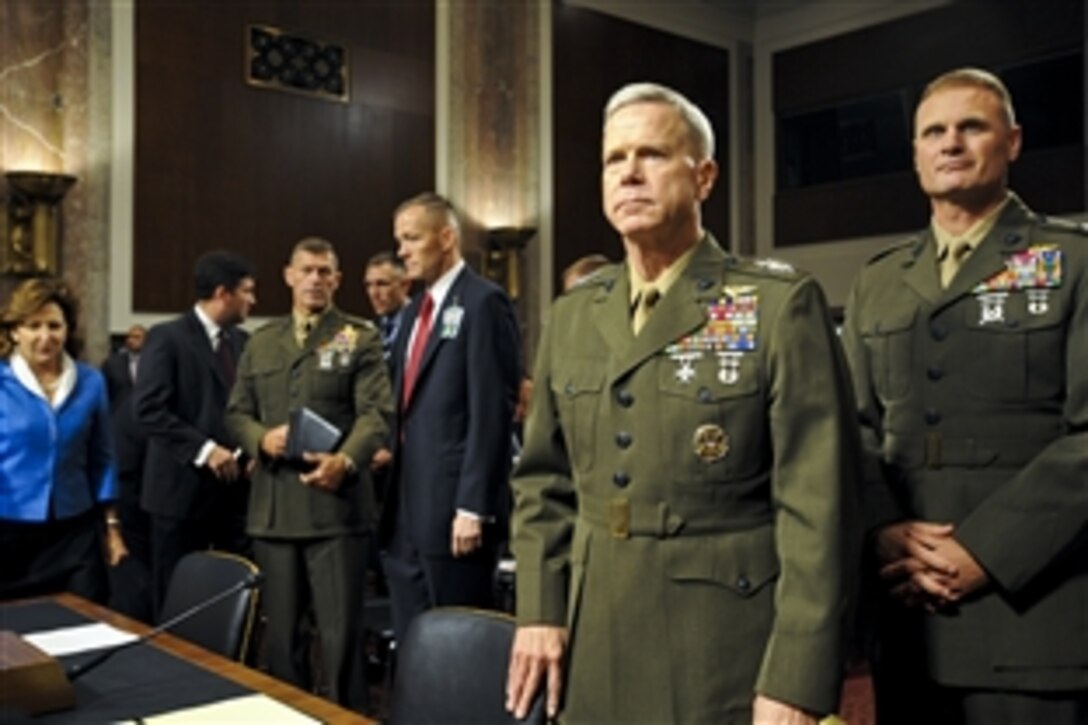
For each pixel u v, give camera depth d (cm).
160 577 350
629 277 159
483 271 841
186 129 694
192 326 355
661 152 146
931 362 173
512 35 866
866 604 176
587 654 149
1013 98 902
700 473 143
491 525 278
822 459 136
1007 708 162
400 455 293
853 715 347
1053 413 165
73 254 642
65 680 161
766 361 142
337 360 318
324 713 157
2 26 617
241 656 211
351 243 775
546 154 882
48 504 282
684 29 995
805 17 1017
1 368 284
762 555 142
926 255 181
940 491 169
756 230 1046
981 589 162
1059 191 871
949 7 929
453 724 174
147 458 360
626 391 150
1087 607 159
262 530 307
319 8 762
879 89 967
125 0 667
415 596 289
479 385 276
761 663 139
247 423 318
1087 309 160
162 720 154
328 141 765
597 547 150
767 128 1042
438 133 825
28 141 625
